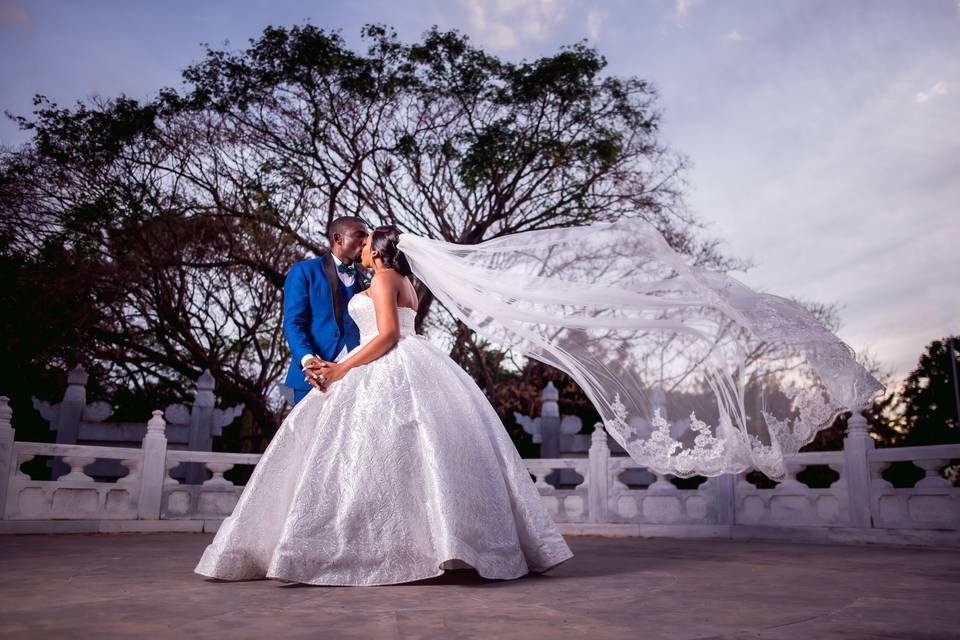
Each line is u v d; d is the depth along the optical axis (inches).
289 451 124.7
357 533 114.2
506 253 142.9
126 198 424.8
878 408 674.8
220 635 74.0
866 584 123.2
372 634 75.1
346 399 124.6
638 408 137.2
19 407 477.7
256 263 467.2
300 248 498.6
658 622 83.6
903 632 78.6
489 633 76.1
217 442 551.8
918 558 183.5
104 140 423.5
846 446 265.6
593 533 307.6
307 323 155.3
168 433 469.1
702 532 288.5
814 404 130.3
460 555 111.3
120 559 160.7
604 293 137.8
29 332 422.3
